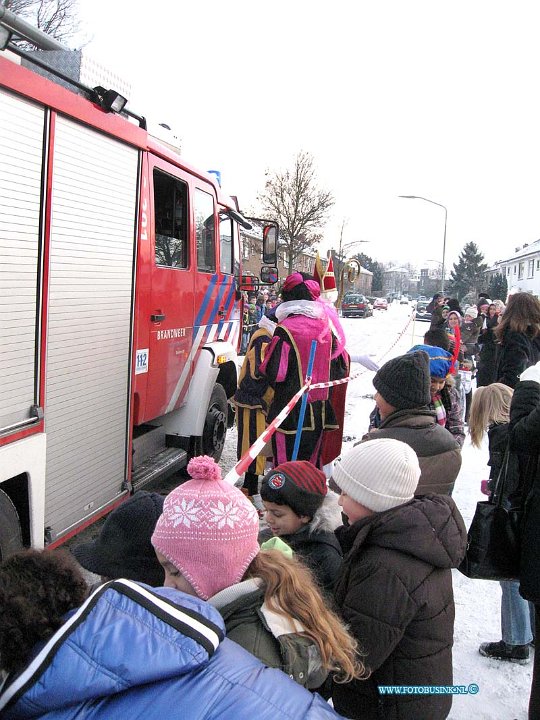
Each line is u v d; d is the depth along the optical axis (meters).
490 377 6.88
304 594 1.62
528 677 3.32
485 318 12.80
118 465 4.35
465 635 3.72
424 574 2.04
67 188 3.59
